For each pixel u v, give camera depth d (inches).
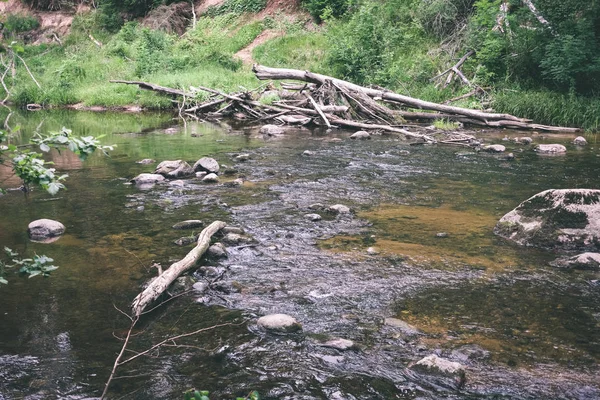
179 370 126.0
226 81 791.1
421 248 206.5
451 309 156.4
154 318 151.1
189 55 924.6
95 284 173.2
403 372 124.9
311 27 957.2
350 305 158.6
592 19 632.4
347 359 130.4
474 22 719.1
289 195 285.1
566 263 188.7
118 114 721.0
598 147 448.1
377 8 847.1
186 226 229.5
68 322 148.2
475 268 187.3
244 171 347.3
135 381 121.3
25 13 1254.3
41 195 290.7
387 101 594.9
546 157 398.0
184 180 323.0
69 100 824.9
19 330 143.4
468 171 347.3
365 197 282.8
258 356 131.6
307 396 116.0
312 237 218.7
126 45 1018.1
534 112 585.6
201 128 576.7
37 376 122.6
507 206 266.1
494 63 681.6
